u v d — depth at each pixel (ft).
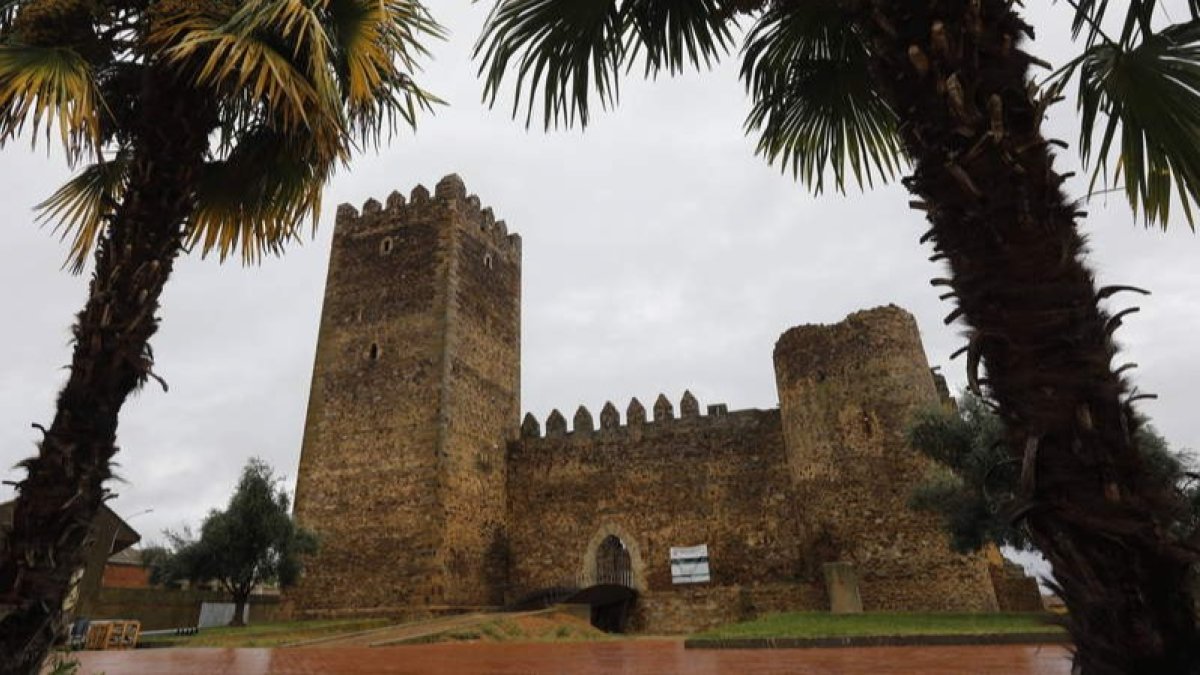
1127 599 6.02
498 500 92.22
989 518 49.98
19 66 13.66
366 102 18.66
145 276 13.39
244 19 14.76
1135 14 10.86
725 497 87.76
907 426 62.39
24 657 11.01
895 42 8.71
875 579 65.46
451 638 45.75
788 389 78.18
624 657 26.94
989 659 21.80
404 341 88.17
